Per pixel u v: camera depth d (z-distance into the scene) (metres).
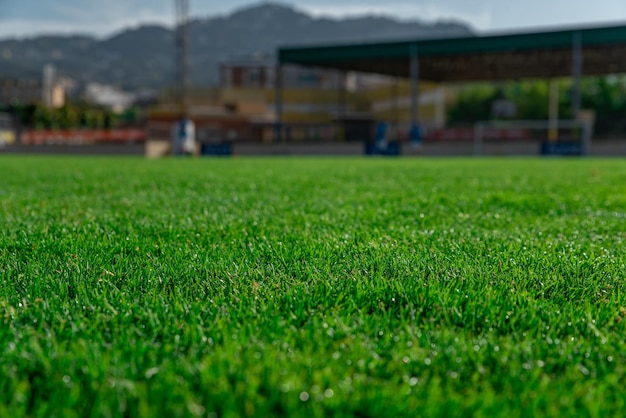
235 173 13.15
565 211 5.71
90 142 44.09
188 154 35.72
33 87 137.62
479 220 4.93
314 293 2.29
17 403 1.37
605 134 38.91
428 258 3.00
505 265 2.87
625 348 1.78
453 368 1.61
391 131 46.44
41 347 1.72
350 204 6.16
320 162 22.53
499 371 1.60
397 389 1.46
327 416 1.32
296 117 61.88
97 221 4.66
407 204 6.15
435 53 38.50
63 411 1.32
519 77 50.34
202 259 2.94
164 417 1.30
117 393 1.39
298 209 5.53
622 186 9.01
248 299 2.22
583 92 67.12
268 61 71.06
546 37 36.34
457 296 2.26
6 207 5.74
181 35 40.66
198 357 1.65
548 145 36.66
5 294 2.30
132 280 2.50
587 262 2.97
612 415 1.39
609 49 39.38
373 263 2.87
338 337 1.82
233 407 1.30
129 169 15.32
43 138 47.50
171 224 4.41
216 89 65.25
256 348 1.69
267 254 3.14
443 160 26.98
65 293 2.34
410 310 2.13
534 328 1.95
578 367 1.63
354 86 75.00
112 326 1.93
